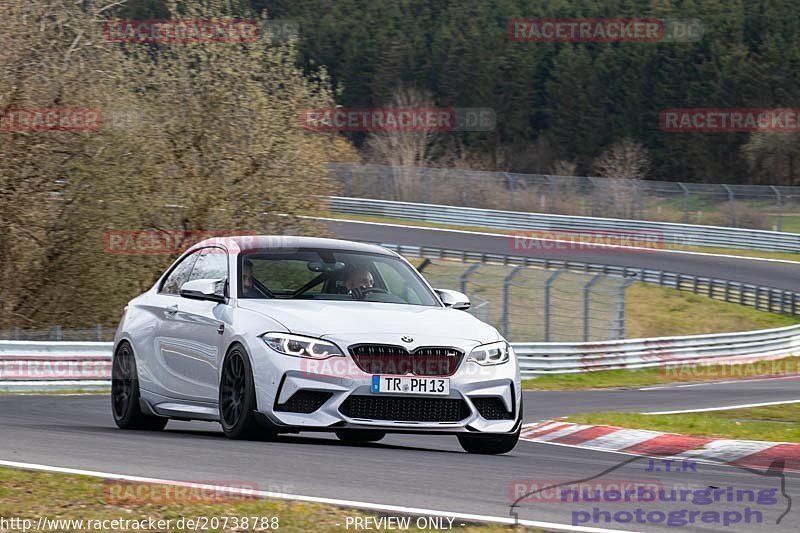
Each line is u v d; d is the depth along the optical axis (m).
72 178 94.00
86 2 95.31
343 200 189.12
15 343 62.75
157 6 199.12
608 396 69.19
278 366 26.84
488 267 134.75
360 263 31.33
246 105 102.06
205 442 27.64
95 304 98.31
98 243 95.81
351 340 27.02
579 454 32.53
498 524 18.64
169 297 32.78
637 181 177.75
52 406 47.94
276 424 26.83
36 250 94.19
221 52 103.06
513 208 185.50
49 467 22.72
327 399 26.75
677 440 36.03
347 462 24.91
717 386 83.69
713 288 137.88
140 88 101.56
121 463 23.67
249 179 102.62
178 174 100.94
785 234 164.50
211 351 29.28
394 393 26.84
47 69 91.12
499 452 29.47
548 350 90.00
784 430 37.97
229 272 30.36
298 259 30.98
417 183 192.62
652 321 127.44
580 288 128.38
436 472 24.25
